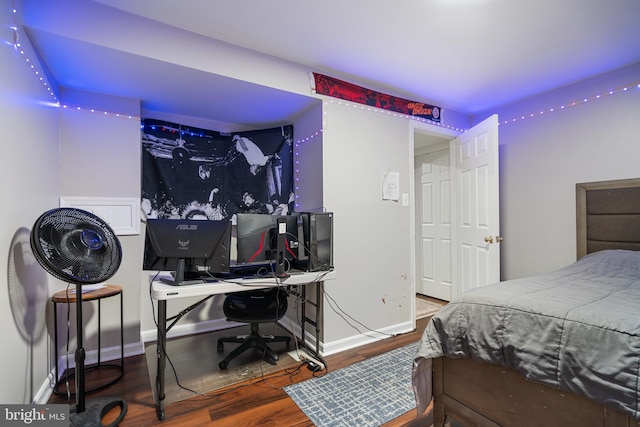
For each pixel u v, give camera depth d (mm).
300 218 2189
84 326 2227
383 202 2797
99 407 1614
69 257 1449
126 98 2398
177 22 1880
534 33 1993
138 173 2428
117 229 2332
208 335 2809
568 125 2820
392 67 2451
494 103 3242
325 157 2484
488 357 1285
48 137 1921
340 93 2574
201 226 1789
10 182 1391
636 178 2438
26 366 1545
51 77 1999
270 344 2605
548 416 1142
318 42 2104
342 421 1600
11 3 1416
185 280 1793
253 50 2191
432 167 4102
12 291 1401
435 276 4070
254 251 1945
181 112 2746
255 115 2844
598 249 2617
